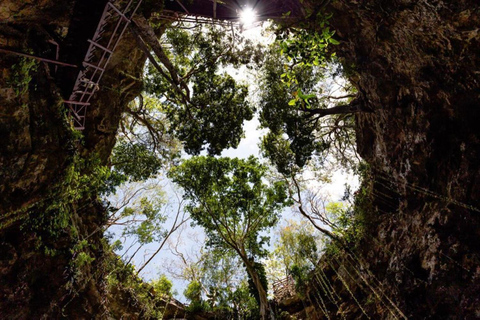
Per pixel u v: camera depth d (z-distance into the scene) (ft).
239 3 32.96
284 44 20.51
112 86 38.86
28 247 21.01
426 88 32.24
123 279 51.75
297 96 16.33
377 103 41.81
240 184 67.67
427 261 30.60
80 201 35.45
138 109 56.59
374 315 38.47
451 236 28.35
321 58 20.65
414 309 30.45
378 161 47.47
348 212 54.03
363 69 40.50
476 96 26.99
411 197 38.45
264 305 57.11
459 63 26.76
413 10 26.58
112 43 33.50
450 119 30.81
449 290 26.43
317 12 20.24
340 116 58.39
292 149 51.26
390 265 38.09
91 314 28.55
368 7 30.89
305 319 58.18
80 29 21.24
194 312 64.08
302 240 59.52
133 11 20.75
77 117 27.45
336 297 52.75
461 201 27.71
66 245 25.17
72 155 24.56
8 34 18.63
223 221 66.95
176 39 46.42
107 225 48.34
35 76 20.81
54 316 23.22
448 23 24.68
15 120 18.74
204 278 71.46
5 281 19.24
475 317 22.98
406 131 37.76
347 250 53.78
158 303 61.36
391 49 33.68
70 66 22.26
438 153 32.71
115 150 55.88
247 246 70.03
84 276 29.27
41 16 20.34
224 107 46.09
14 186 19.12
